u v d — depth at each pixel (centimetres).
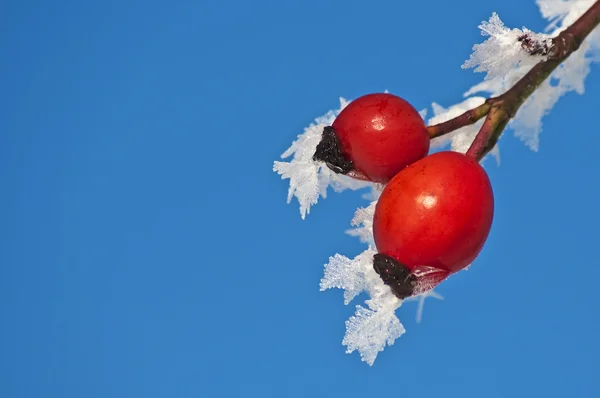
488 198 23
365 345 23
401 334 23
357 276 24
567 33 24
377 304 23
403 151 24
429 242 23
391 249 23
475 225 23
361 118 24
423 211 23
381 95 24
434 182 23
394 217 23
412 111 24
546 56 24
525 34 24
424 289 23
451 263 23
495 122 24
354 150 24
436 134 24
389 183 23
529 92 24
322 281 24
